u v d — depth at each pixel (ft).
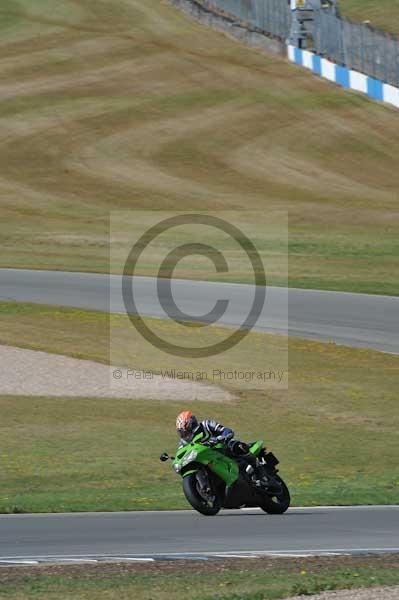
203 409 269.44
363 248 505.66
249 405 275.80
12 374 295.48
